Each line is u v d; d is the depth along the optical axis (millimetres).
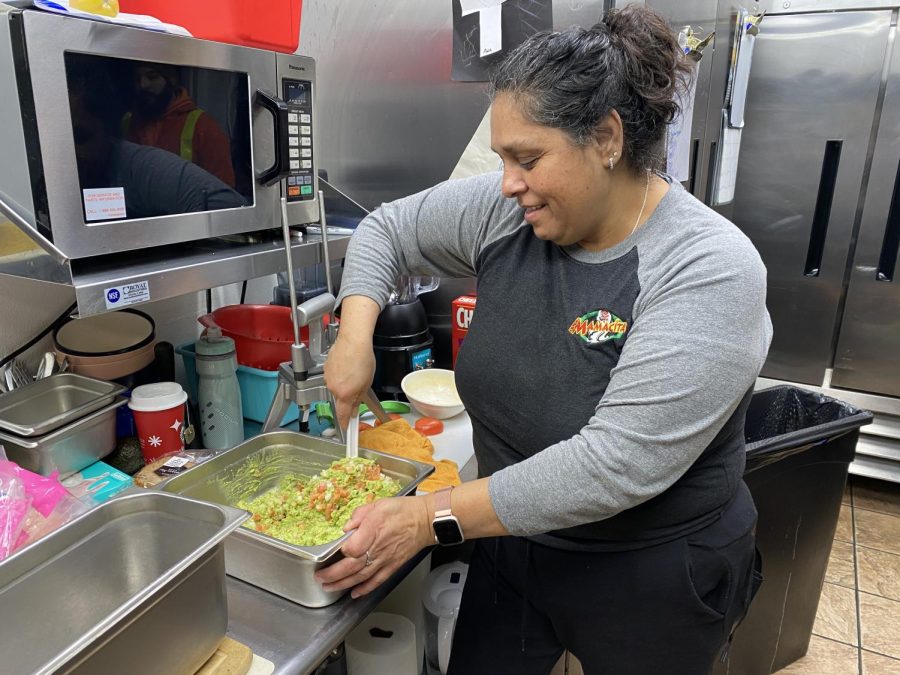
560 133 733
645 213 839
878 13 2227
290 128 1143
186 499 792
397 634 1406
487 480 828
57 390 1113
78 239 855
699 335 721
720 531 959
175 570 661
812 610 1830
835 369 2619
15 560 705
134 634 637
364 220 1183
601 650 1007
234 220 1085
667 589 930
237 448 1089
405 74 1648
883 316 2471
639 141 774
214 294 1599
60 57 793
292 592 873
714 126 1979
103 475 1058
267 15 1087
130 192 917
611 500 750
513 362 920
